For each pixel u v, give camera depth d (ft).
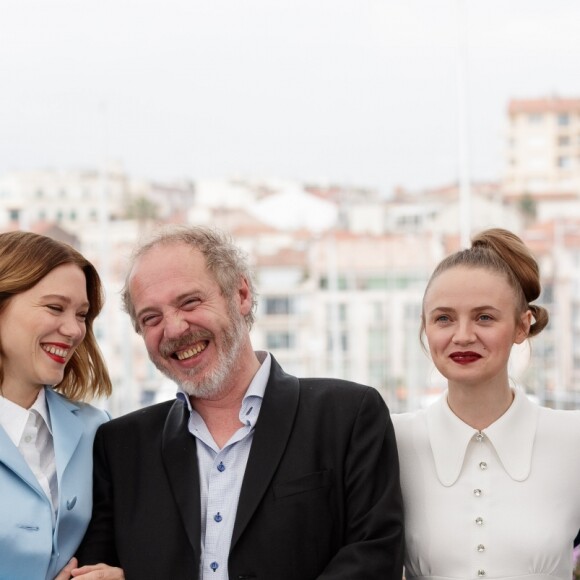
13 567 11.33
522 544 11.34
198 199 364.58
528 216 325.83
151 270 11.84
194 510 11.60
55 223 300.81
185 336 11.71
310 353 240.94
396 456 11.77
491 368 11.49
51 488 11.84
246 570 11.35
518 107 352.28
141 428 12.33
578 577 15.02
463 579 11.41
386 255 245.04
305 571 11.44
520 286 11.72
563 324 229.45
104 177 145.38
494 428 11.65
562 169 349.41
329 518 11.61
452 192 307.17
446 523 11.59
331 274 194.90
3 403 11.88
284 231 293.43
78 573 11.49
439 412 11.91
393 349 237.04
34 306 11.72
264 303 252.62
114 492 12.14
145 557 11.65
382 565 11.16
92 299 12.50
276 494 11.52
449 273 11.64
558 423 11.76
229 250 12.11
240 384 12.03
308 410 11.93
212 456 11.91
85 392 12.71
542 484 11.53
